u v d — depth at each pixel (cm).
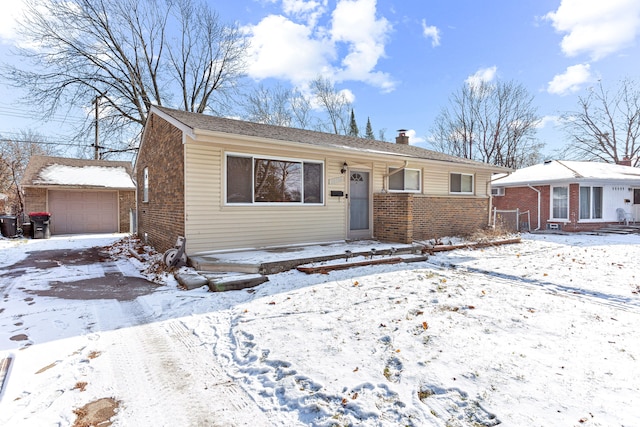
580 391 247
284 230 827
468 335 350
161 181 884
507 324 383
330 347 325
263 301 471
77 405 241
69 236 1431
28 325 389
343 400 242
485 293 508
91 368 294
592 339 343
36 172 1538
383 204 975
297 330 366
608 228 1518
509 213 1433
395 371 280
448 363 291
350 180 975
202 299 488
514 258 830
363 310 429
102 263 792
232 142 680
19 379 273
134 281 603
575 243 1128
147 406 241
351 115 3312
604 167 1772
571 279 614
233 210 749
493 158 2923
